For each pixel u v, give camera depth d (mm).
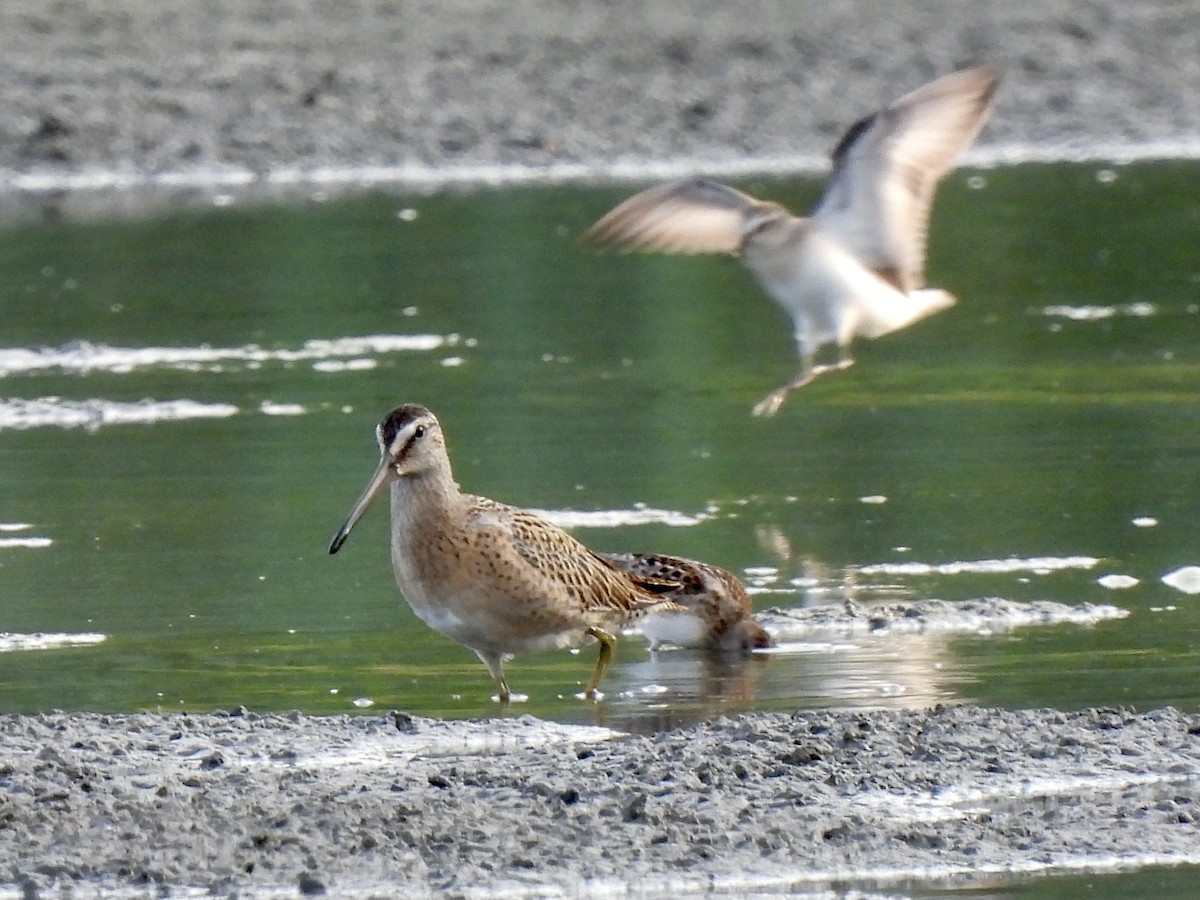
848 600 13578
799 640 12891
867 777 10016
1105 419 18922
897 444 18234
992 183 31609
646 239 11164
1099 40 38875
